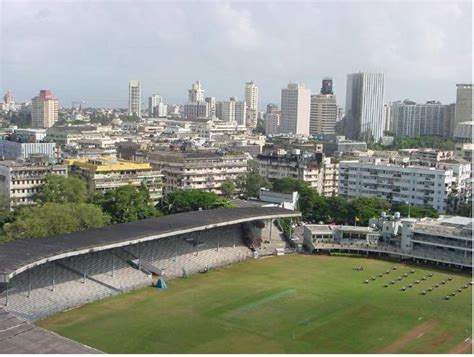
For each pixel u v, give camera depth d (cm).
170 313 16175
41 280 16938
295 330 15262
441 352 14088
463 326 15862
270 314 16388
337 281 19850
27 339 11638
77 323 15188
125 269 18912
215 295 17875
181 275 19700
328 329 15412
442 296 18488
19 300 15788
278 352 13788
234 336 14688
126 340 14175
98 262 18662
